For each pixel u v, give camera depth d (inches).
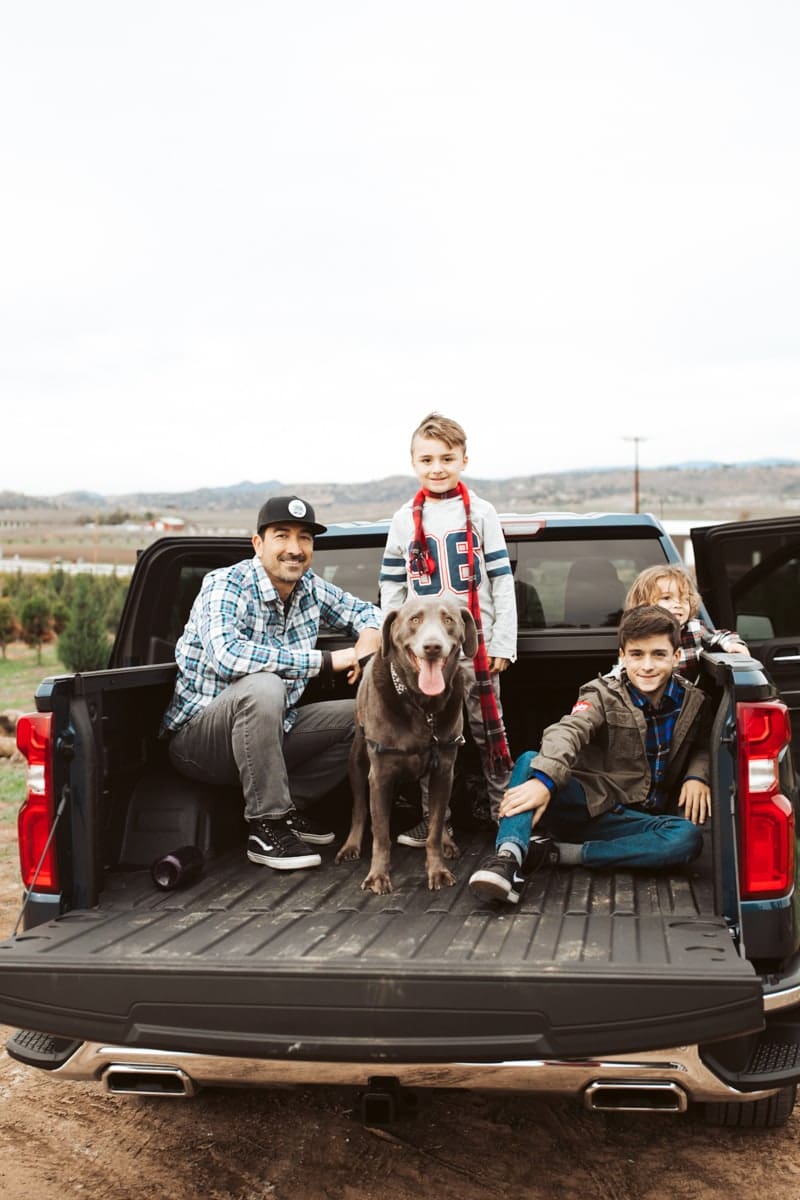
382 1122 108.9
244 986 107.1
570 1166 131.1
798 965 117.1
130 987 109.5
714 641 174.1
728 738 118.6
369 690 145.1
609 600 187.5
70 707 133.5
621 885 138.9
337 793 183.6
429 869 143.3
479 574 172.4
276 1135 141.2
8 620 1002.7
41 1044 123.3
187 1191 127.7
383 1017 105.0
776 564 215.9
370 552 201.8
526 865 139.9
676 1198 123.4
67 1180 131.0
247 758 152.2
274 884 145.4
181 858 142.6
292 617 176.6
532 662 182.2
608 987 101.9
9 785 410.9
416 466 174.2
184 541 195.2
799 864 127.4
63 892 130.9
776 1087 109.2
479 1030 103.7
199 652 163.0
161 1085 113.2
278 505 166.2
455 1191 125.9
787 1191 124.6
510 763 169.2
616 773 149.9
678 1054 104.2
